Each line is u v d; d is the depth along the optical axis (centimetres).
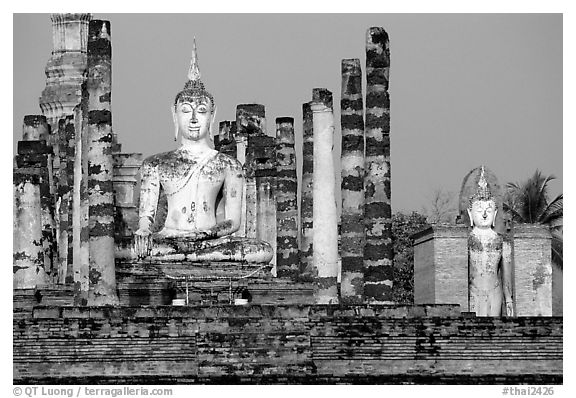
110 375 4034
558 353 4141
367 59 4650
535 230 4781
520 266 4772
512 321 4141
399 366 4097
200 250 4616
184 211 4709
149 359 4047
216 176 4741
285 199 5394
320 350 4084
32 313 4250
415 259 4916
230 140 5847
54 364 4034
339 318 4103
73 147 5112
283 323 4094
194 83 4831
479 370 4119
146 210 4719
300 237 5462
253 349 4019
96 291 4309
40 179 5066
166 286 4578
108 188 4338
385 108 4641
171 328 4066
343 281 4647
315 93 4741
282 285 4634
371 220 4619
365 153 4659
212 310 4116
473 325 4125
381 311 4203
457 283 4738
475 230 4781
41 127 5784
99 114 4347
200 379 4003
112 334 4056
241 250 4634
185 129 4781
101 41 4362
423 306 4228
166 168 4728
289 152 5409
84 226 4456
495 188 4969
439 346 4112
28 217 4994
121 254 4578
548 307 4769
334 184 4731
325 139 4725
